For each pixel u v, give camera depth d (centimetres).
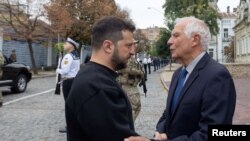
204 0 4212
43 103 1265
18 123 893
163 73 3497
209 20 3981
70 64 705
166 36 4225
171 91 306
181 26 289
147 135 779
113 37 226
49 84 2147
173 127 280
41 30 3009
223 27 8469
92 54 232
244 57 4566
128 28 232
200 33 285
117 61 229
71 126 215
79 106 207
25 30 2852
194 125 267
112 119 204
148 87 2008
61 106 1195
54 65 4216
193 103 266
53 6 3075
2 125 867
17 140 720
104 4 4094
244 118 971
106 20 231
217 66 270
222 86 257
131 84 580
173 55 295
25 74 1647
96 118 202
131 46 233
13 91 1594
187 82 277
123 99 220
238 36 5141
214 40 8181
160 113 1068
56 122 909
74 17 3941
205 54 286
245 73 2928
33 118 964
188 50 286
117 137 204
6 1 2708
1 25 2941
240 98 1454
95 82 210
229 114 252
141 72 584
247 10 4300
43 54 3972
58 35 3228
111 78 221
